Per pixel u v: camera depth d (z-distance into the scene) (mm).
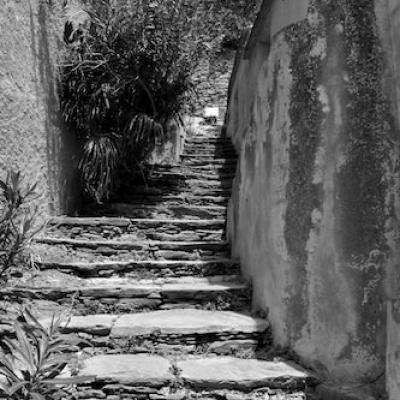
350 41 2930
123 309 3676
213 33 6914
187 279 4137
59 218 5082
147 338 3229
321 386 2781
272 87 3348
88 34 5879
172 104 6793
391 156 2855
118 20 5918
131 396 2744
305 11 3078
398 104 2623
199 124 11141
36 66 4855
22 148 4438
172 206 6102
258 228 3596
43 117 5016
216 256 4789
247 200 4078
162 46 6172
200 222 5363
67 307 3580
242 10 7547
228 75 11719
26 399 2256
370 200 2855
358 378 2797
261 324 3271
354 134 2893
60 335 2957
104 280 4051
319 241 2924
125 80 6086
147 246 4715
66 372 2795
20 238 3375
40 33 4984
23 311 3232
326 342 2867
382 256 2834
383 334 2807
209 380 2766
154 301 3727
